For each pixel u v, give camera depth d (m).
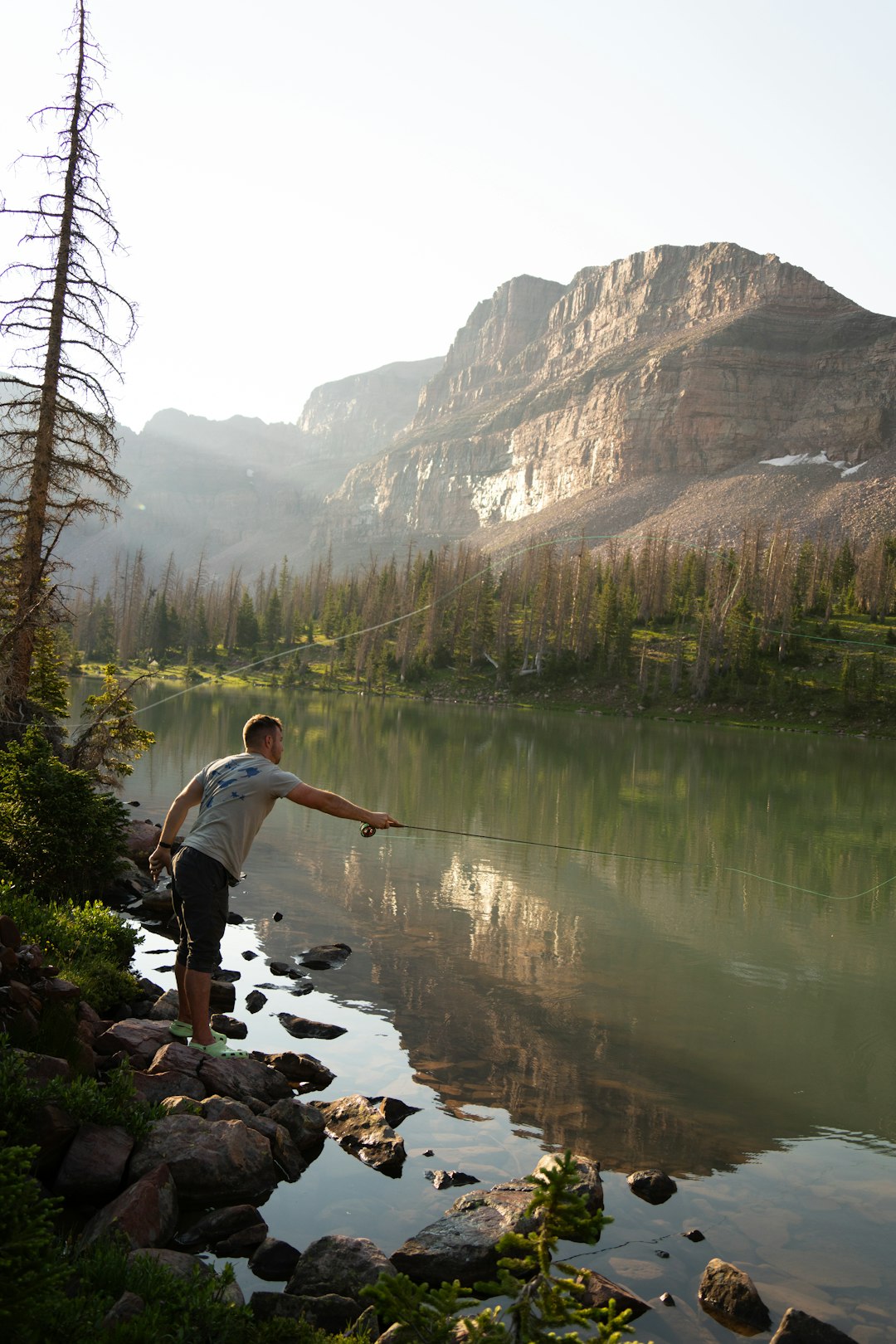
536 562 151.62
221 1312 4.03
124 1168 5.38
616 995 9.90
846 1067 8.19
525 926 12.53
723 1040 8.72
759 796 32.81
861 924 13.93
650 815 25.81
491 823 21.95
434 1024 8.72
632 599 133.50
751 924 13.58
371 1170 6.01
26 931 8.61
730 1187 6.04
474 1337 3.26
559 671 118.88
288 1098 6.64
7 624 17.33
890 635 118.06
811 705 99.06
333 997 9.30
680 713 102.44
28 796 10.56
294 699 92.06
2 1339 3.28
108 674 18.70
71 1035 6.50
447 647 133.00
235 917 12.09
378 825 6.77
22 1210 3.34
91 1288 4.13
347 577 199.88
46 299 17.12
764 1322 4.65
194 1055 6.84
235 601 152.62
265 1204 5.53
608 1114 7.00
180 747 33.81
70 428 17.45
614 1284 4.80
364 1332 4.25
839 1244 5.43
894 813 29.56
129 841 14.10
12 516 17.03
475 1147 6.36
